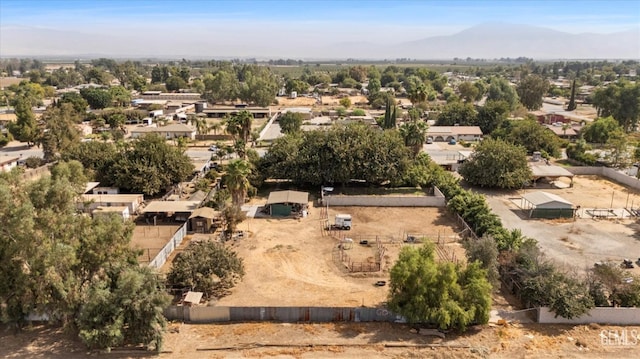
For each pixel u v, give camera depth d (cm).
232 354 3153
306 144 7062
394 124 11131
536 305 3622
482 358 3112
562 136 11225
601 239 5194
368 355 3150
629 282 3631
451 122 12219
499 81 16962
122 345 3203
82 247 3338
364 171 6750
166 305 3186
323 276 4275
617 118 12362
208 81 19250
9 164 8144
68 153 7038
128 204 5962
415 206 6284
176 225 5634
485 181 7050
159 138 7019
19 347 3216
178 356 3127
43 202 3200
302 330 3425
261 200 6575
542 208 5866
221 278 4009
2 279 3167
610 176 7875
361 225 5603
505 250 4225
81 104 13450
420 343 3275
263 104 17812
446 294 3359
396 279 3453
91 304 3095
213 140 11125
